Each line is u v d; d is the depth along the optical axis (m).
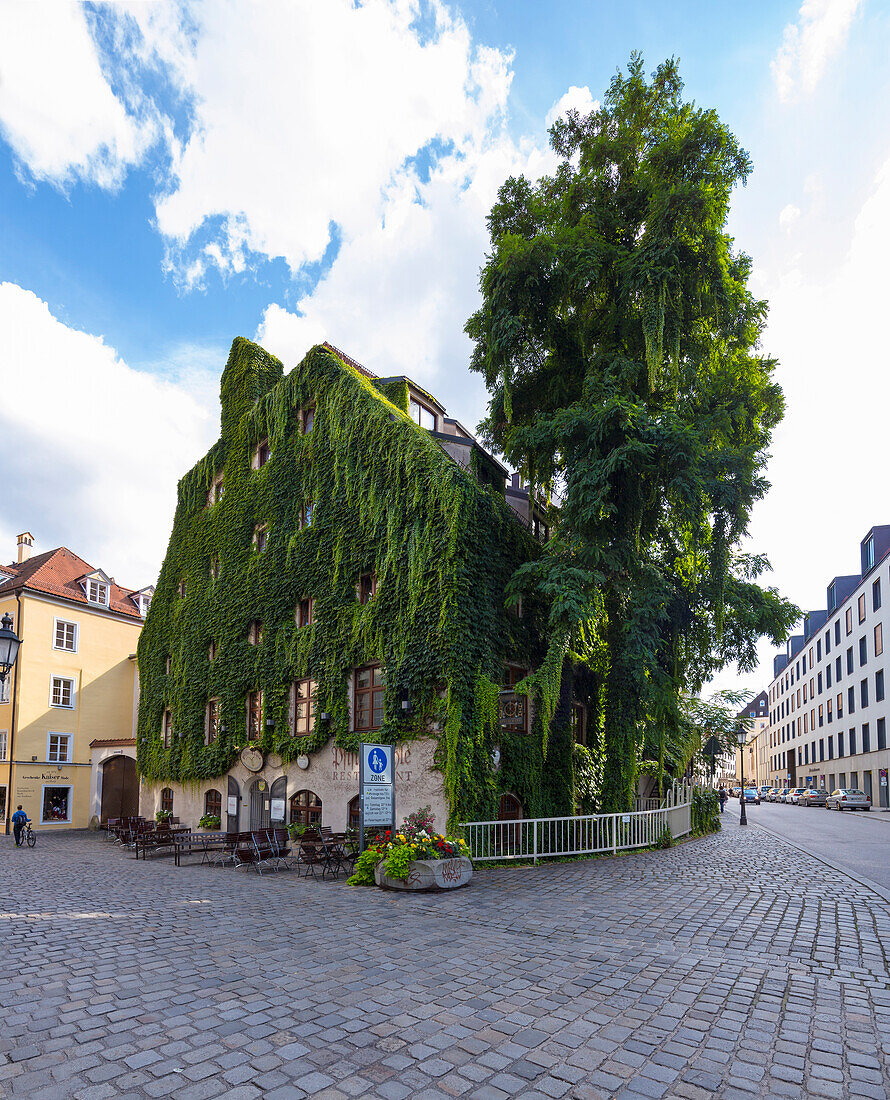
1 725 32.25
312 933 8.82
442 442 20.28
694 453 15.51
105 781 33.94
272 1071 4.82
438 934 8.63
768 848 18.09
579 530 16.97
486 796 15.47
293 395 22.17
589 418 16.11
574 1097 4.45
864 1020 5.70
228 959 7.61
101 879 14.82
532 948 7.89
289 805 19.23
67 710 34.12
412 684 16.11
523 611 18.64
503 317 17.86
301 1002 6.15
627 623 16.94
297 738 19.30
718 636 17.27
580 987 6.48
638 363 17.34
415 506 17.08
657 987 6.48
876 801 45.06
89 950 8.17
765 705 104.69
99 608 36.12
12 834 30.03
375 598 17.48
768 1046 5.20
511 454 19.20
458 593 15.78
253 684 21.33
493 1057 5.01
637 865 14.61
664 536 19.36
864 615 47.09
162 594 27.89
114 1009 6.06
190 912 10.51
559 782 18.55
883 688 43.66
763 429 19.34
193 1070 4.85
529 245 16.98
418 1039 5.32
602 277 17.94
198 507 26.34
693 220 16.52
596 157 18.38
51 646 33.81
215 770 22.33
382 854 12.73
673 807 19.30
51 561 35.88
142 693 28.27
